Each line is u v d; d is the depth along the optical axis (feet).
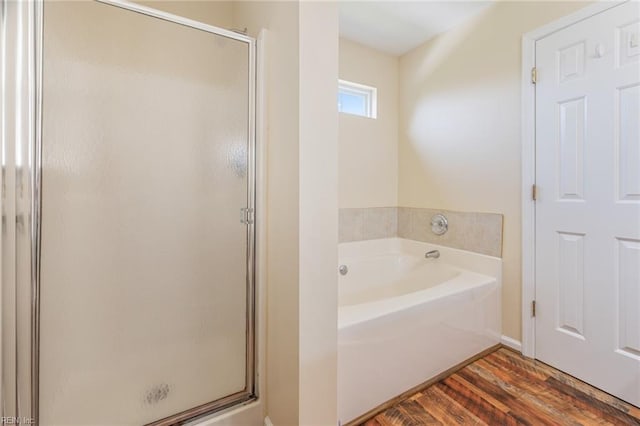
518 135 6.39
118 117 4.27
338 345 4.28
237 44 4.62
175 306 4.58
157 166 4.53
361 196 8.80
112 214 4.23
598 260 5.26
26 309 3.51
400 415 4.72
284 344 4.11
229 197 4.72
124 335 4.27
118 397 4.17
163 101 4.55
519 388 5.34
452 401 5.03
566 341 5.70
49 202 3.72
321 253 3.86
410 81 9.00
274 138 4.35
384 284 8.67
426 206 8.54
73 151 3.92
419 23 7.62
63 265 3.86
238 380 4.68
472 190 7.34
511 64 6.49
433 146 8.32
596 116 5.22
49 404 3.75
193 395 4.52
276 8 4.24
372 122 8.93
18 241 3.44
